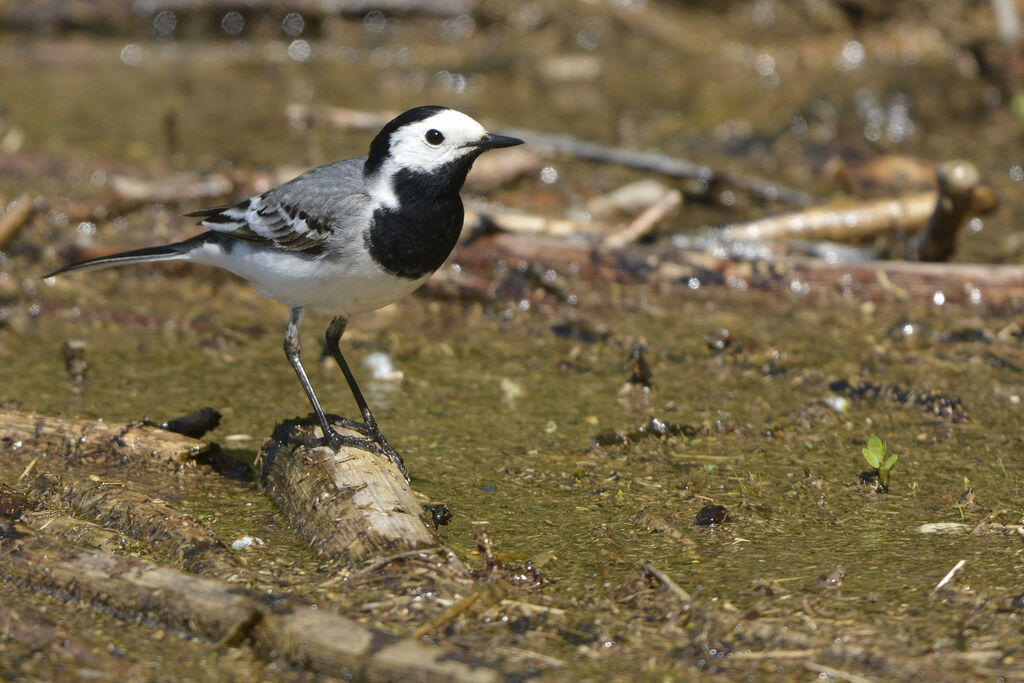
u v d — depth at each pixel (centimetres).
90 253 1489
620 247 1475
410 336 1341
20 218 1483
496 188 1811
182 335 1320
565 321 1364
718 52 2652
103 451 962
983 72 2386
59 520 830
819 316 1391
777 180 1938
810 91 2333
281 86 2498
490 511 892
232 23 2797
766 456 1005
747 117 2248
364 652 653
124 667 668
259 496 914
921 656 671
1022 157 2008
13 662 669
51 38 2747
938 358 1239
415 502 837
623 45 2728
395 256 932
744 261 1464
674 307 1423
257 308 1423
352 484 844
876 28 2670
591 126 2217
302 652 662
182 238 1516
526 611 723
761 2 2798
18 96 2369
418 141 919
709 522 862
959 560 796
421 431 1064
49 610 726
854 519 873
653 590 750
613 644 691
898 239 1587
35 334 1304
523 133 1878
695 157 2052
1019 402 1120
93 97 2383
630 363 1179
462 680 629
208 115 2261
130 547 805
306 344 1307
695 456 1007
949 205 1427
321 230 920
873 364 1230
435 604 725
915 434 1051
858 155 2025
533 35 2781
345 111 2055
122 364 1227
